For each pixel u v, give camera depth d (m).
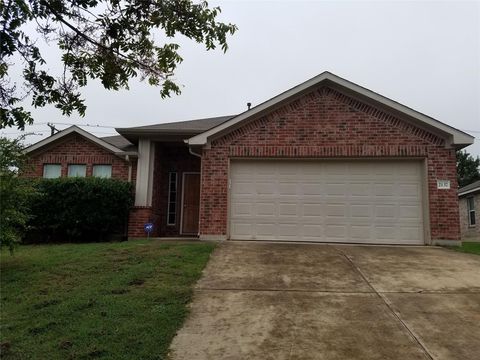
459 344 4.59
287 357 4.26
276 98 11.42
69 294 6.02
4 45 4.05
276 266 7.84
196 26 4.77
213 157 11.60
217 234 11.23
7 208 7.89
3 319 5.13
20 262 8.10
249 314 5.41
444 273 7.45
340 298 6.04
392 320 5.24
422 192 11.02
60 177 12.99
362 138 11.20
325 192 11.32
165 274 7.05
